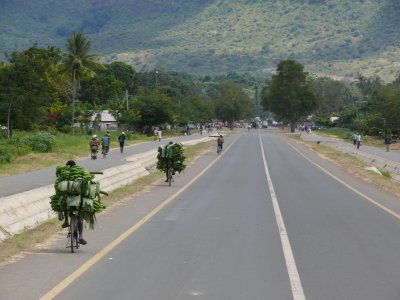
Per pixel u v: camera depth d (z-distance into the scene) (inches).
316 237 612.1
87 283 405.7
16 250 518.6
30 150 1916.8
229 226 682.2
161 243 566.3
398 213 832.3
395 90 3821.4
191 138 3941.9
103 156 1947.6
